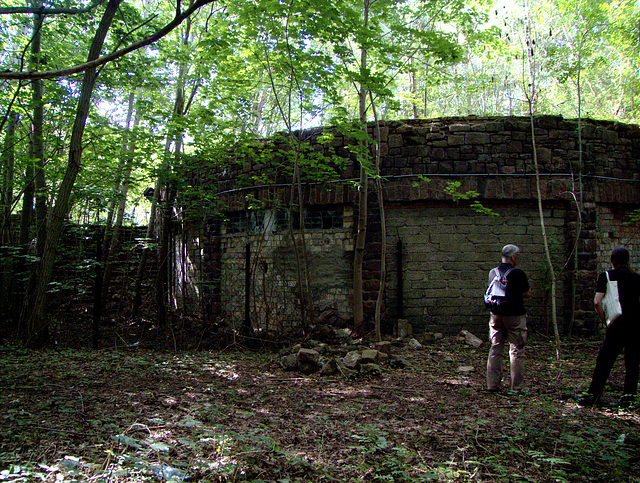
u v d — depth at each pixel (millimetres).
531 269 8422
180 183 8930
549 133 8453
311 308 8305
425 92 14188
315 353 6125
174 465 2742
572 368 6301
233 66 7852
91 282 8867
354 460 3061
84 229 8375
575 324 8250
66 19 7926
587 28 7973
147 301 10133
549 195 8281
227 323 10266
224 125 8398
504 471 2891
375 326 7891
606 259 8695
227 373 5906
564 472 2965
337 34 6578
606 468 3088
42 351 7000
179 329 9203
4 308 8789
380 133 8586
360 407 4402
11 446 2969
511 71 17875
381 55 6969
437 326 8398
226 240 10547
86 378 5223
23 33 8898
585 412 4355
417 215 8562
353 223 8750
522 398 4789
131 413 3867
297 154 7816
